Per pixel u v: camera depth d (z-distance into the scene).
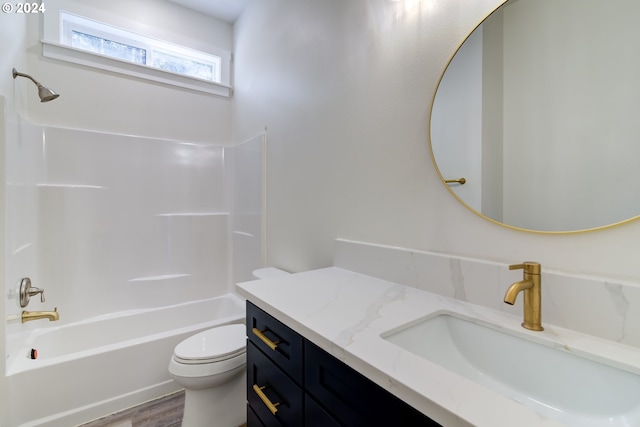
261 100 2.21
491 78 0.90
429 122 1.06
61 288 2.01
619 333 0.66
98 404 1.58
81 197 2.09
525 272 0.74
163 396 1.76
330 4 1.53
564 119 0.76
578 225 0.74
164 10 2.45
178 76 2.51
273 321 0.93
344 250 1.38
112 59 2.23
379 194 1.25
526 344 0.72
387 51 1.22
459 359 0.83
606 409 0.60
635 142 0.66
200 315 2.45
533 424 0.42
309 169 1.68
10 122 1.52
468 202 0.96
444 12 1.02
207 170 2.63
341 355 0.65
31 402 1.41
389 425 0.56
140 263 2.32
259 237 2.18
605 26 0.70
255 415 1.04
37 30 1.97
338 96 1.47
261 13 2.23
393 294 1.02
